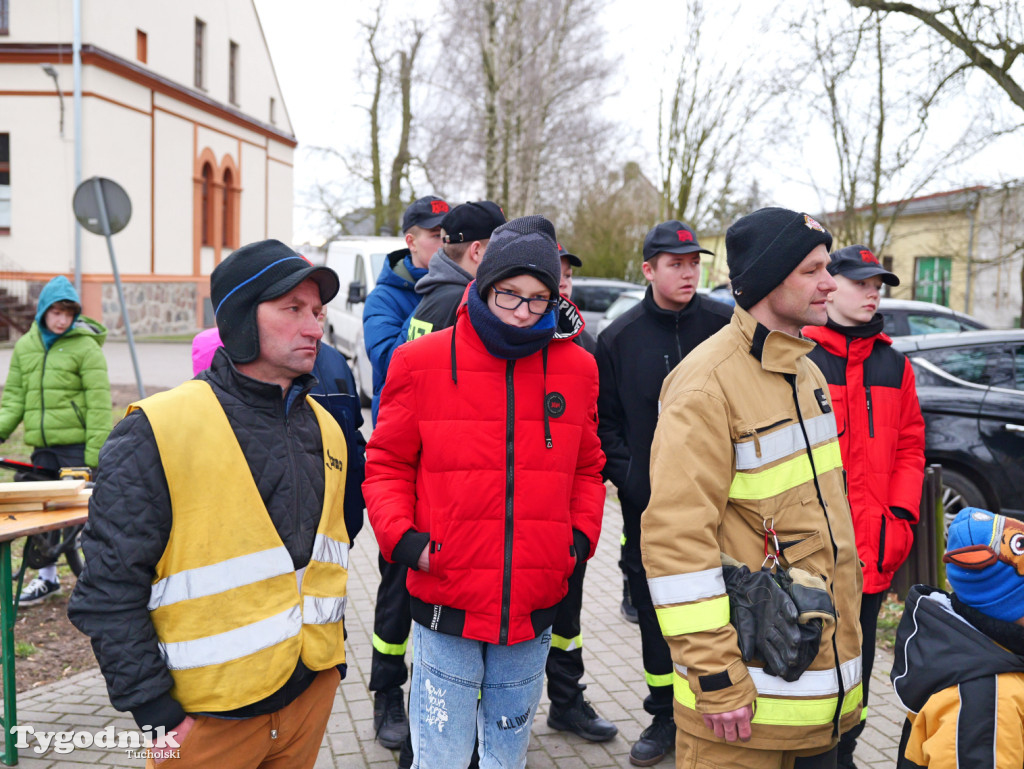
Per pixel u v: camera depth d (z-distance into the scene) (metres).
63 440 4.93
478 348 2.31
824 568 2.10
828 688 2.01
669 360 3.49
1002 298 22.39
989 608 1.77
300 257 1.97
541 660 2.44
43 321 4.89
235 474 1.85
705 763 2.07
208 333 3.38
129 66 20.91
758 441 2.10
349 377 3.08
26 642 4.41
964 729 1.71
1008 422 5.71
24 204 20.12
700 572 2.00
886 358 3.14
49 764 3.19
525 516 2.28
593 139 21.80
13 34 19.70
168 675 1.77
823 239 2.13
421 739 2.40
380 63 26.17
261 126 28.97
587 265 25.16
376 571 5.78
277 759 2.03
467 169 22.47
